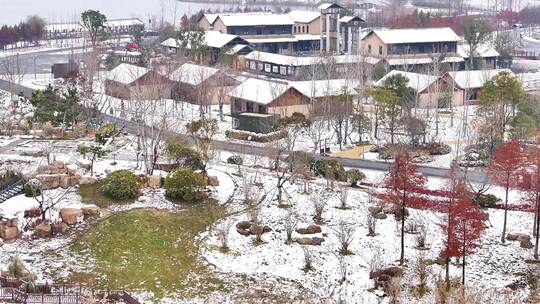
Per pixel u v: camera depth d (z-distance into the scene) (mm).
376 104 93812
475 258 58062
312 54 144125
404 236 60562
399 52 142250
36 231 57844
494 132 84750
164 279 53750
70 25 196000
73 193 64375
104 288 51500
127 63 124938
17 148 78938
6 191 63531
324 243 59188
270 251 57875
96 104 97000
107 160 73938
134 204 63375
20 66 139625
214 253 57469
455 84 112562
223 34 154375
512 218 64750
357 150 88062
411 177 57375
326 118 92938
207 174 69188
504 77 95750
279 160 75438
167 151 71062
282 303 50875
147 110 93875
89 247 56844
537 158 60812
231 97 104812
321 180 73125
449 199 61594
